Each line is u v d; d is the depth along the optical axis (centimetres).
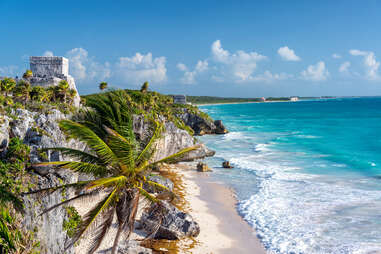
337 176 3225
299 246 1747
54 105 2809
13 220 1145
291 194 2650
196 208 2369
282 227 2000
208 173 3478
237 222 2108
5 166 1254
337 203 2388
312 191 2711
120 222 1095
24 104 2602
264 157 4419
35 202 1245
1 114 1506
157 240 1756
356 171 3441
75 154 1098
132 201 1085
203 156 4481
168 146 1301
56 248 1316
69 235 1430
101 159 1105
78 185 1051
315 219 2102
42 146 1450
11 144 1349
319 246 1738
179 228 1798
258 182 3077
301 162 4006
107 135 1073
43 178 1347
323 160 4119
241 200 2550
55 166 1052
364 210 2225
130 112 1227
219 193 2747
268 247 1752
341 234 1869
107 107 1173
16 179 1238
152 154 1184
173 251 1652
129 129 1158
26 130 1510
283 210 2288
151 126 1252
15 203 1094
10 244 1093
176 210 1881
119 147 1039
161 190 1191
